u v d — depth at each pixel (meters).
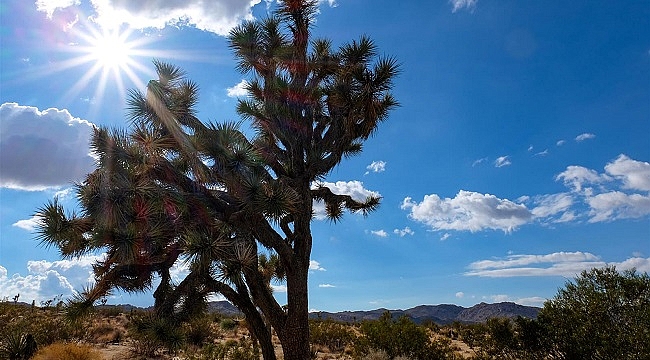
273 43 9.80
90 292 7.03
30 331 17.48
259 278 8.42
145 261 6.82
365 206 11.05
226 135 7.53
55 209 6.54
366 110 9.19
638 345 7.77
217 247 6.53
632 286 8.48
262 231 7.92
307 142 9.58
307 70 9.88
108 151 6.77
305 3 10.06
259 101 10.26
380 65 9.19
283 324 8.47
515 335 9.90
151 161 7.12
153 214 6.68
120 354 16.12
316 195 10.36
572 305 9.13
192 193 7.32
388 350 16.36
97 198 6.41
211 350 16.45
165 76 8.38
